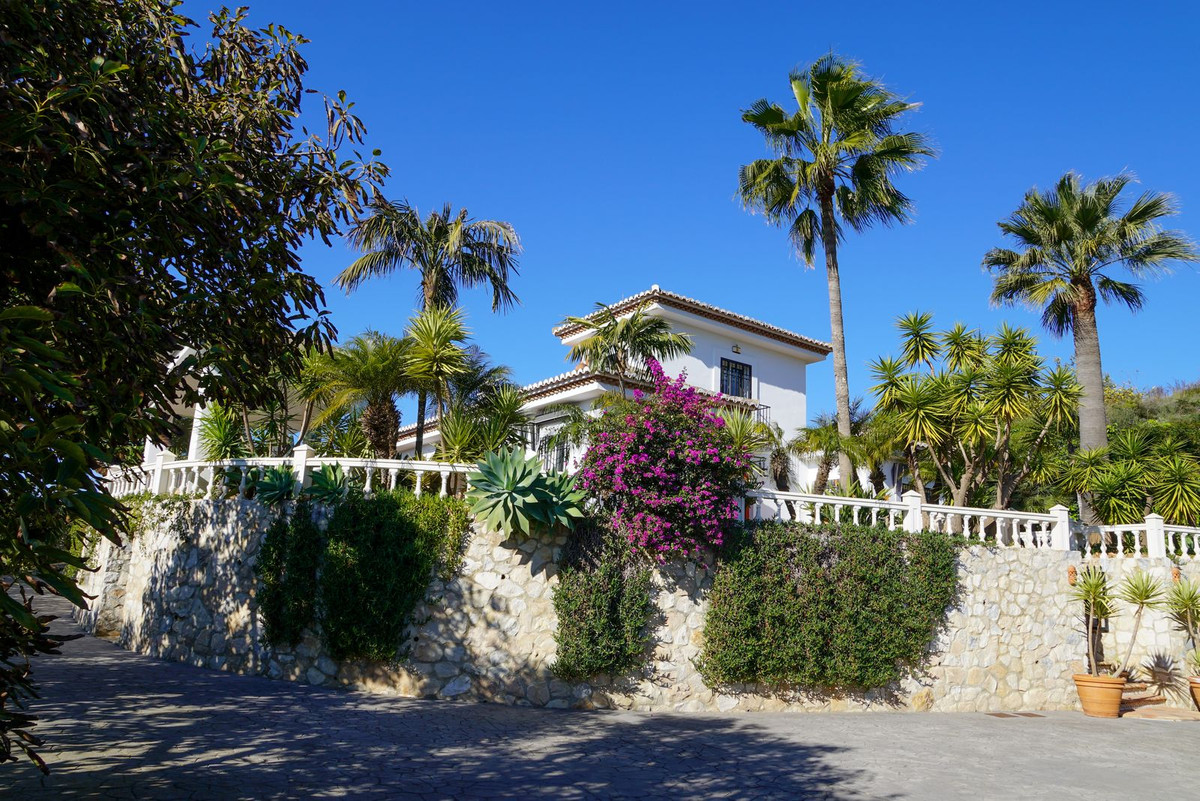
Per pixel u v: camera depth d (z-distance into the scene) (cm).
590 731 944
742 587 1169
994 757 941
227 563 1212
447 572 1093
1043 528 1526
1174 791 825
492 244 2005
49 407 422
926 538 1316
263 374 634
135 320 475
